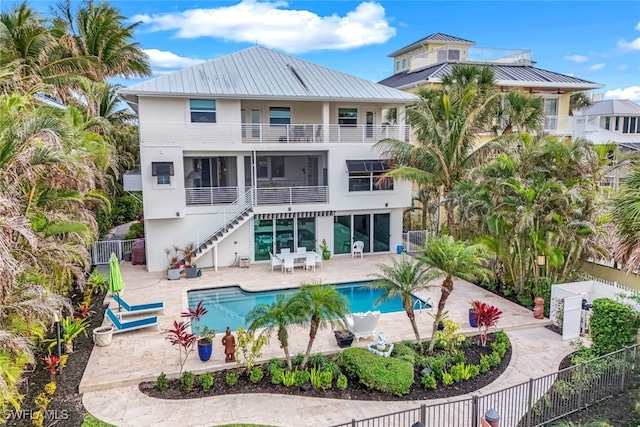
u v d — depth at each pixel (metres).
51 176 11.79
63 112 17.73
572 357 13.62
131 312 16.70
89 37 30.92
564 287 16.45
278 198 25.28
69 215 14.57
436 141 23.38
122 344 14.70
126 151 38.22
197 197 24.59
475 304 14.79
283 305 12.23
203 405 11.15
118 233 32.50
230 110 24.55
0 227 8.59
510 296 19.39
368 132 27.77
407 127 28.19
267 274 23.48
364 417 10.64
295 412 10.84
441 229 26.59
